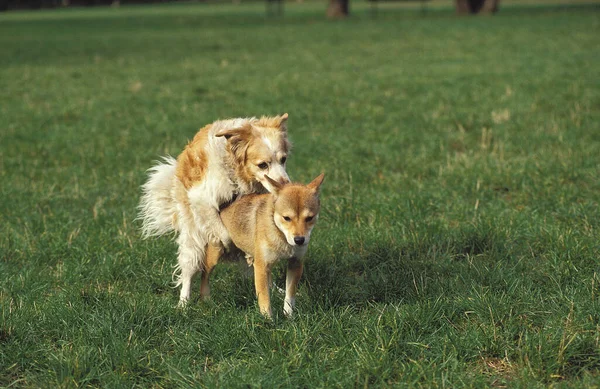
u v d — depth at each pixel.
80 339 4.86
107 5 97.88
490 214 7.23
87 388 4.43
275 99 15.28
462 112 12.84
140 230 7.26
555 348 4.45
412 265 6.10
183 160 6.05
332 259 6.36
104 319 5.14
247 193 5.84
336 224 7.25
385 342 4.64
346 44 28.23
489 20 38.06
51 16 63.41
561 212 7.21
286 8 67.94
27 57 25.81
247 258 5.71
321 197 8.20
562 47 23.28
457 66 19.70
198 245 5.87
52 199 8.45
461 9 45.16
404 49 25.45
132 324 5.08
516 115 12.30
